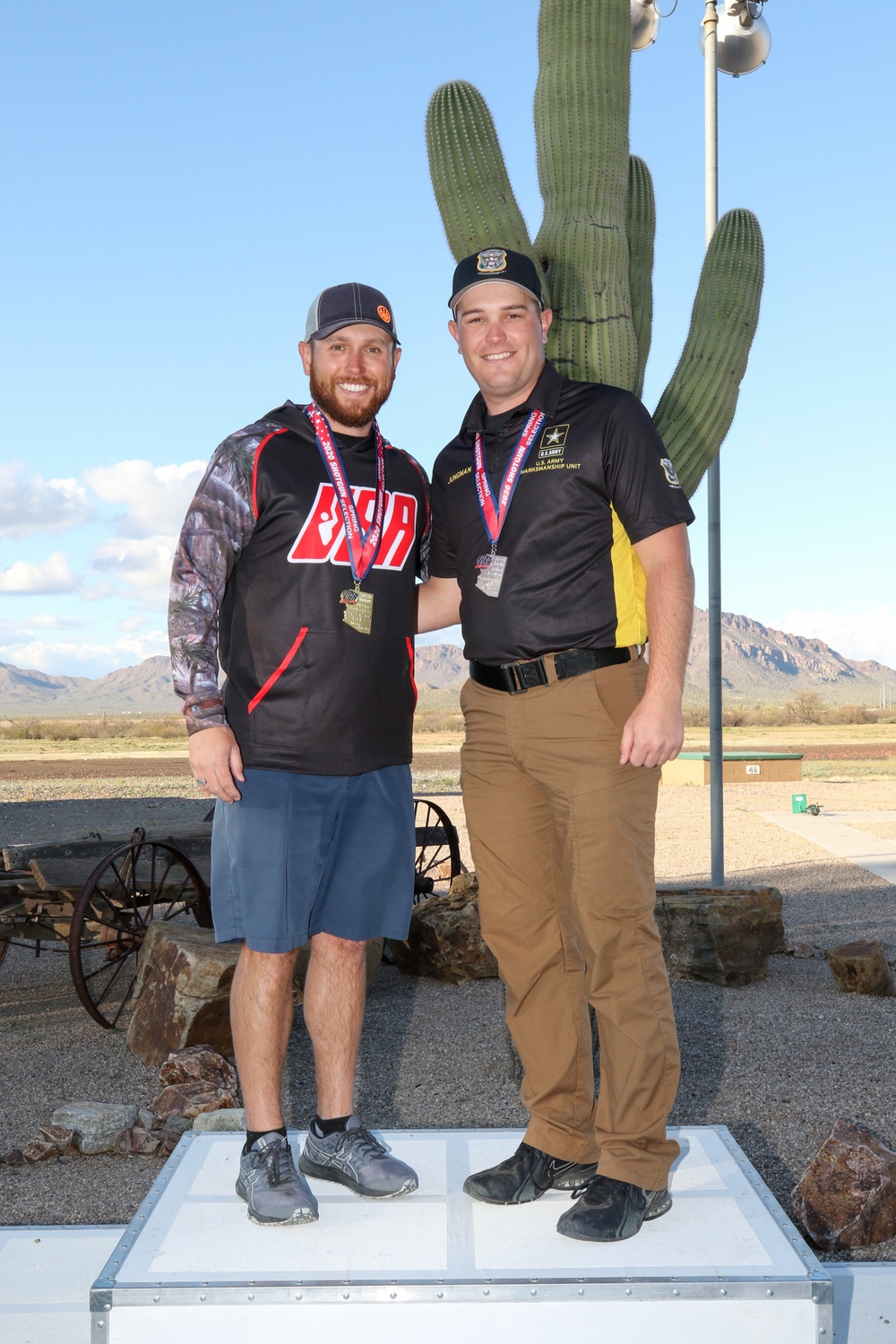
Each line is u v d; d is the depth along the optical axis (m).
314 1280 2.25
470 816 2.92
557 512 2.75
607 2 4.66
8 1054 5.86
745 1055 5.46
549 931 2.83
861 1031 5.86
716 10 8.77
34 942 9.15
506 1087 5.06
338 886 2.84
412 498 2.96
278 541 2.78
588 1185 2.58
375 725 2.84
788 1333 2.26
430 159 4.76
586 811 2.66
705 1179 2.80
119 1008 6.54
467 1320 2.25
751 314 5.32
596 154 4.62
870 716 119.69
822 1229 3.39
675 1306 2.26
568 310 4.56
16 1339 2.73
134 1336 2.24
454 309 3.03
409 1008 6.61
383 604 2.84
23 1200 3.81
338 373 2.82
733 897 7.16
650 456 2.71
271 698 2.77
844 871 12.49
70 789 25.58
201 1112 4.72
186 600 2.73
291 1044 5.85
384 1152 2.74
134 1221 2.54
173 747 63.94
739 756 27.28
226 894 2.79
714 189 8.98
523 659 2.76
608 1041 2.62
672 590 2.64
